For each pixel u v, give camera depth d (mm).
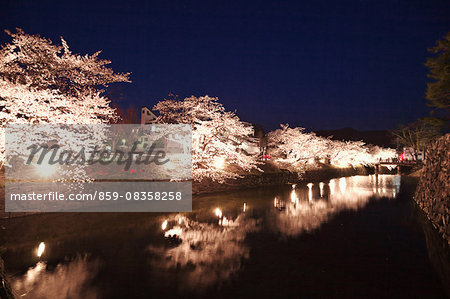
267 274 7047
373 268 7465
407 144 58969
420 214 14906
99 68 17828
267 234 10953
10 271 7219
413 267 7520
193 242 9836
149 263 7789
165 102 26047
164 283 6500
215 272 7176
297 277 6879
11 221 12281
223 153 25984
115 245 9453
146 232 11172
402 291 6105
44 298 5766
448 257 8281
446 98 17391
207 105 25438
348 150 53844
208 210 16219
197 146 24844
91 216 13891
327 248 9188
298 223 12914
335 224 12680
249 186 29391
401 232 11250
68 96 17234
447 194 10594
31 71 16234
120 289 6195
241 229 11742
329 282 6586
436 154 14031
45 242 9719
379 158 70312
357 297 5828
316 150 43281
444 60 16484
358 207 17281
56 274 7016
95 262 7855
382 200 20312
